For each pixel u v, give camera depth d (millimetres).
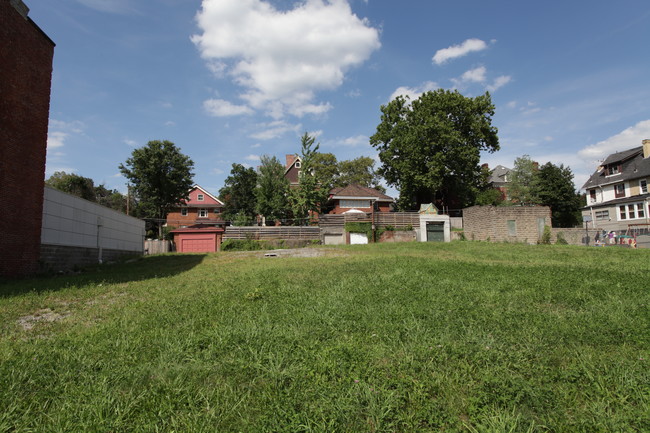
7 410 2936
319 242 33969
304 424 2703
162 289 9258
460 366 3645
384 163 49594
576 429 2611
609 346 4172
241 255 23984
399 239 35438
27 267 13133
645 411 2756
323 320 5438
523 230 30484
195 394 3223
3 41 12094
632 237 28031
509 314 5570
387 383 3316
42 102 14023
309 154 43875
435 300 6645
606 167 44312
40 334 5270
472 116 44094
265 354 4047
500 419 2707
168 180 45750
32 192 13453
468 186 45812
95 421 2746
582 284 8039
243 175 53156
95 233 19297
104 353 4230
